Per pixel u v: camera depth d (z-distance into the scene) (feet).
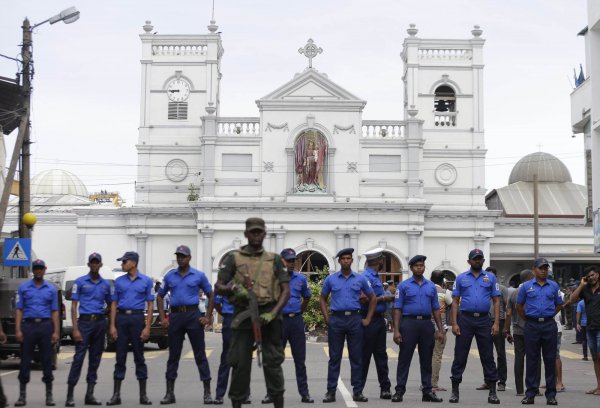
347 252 57.06
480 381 71.26
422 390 56.80
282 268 38.09
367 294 57.31
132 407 53.11
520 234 217.97
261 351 37.50
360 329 56.59
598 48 111.55
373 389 64.28
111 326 54.75
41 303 54.34
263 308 37.32
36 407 53.26
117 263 208.74
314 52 206.49
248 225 37.91
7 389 62.85
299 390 56.08
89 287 55.06
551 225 219.61
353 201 202.08
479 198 209.97
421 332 56.18
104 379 70.28
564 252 217.77
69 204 250.57
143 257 206.39
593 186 113.60
